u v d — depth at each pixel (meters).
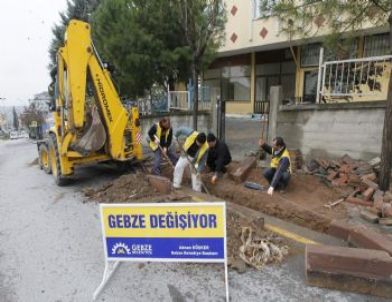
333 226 3.66
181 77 10.79
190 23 7.37
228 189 5.36
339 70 6.36
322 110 6.22
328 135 6.23
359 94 6.25
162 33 9.57
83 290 2.87
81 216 4.71
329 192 5.11
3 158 11.62
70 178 6.46
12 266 3.34
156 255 2.81
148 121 10.83
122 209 2.77
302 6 5.17
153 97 12.81
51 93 7.02
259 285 2.84
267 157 6.69
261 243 3.35
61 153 6.04
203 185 5.55
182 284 2.90
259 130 10.43
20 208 5.20
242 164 6.32
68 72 5.78
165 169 6.72
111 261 3.10
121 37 9.46
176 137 6.18
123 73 10.21
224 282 2.90
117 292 2.82
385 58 5.73
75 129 6.00
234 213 4.00
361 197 4.75
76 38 5.79
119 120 6.38
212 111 8.38
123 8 9.62
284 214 4.38
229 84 17.25
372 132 5.73
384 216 4.09
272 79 15.12
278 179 4.99
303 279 2.91
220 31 8.32
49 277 3.11
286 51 14.25
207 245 2.71
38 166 8.91
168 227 2.74
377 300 2.60
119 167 7.43
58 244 3.81
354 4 4.90
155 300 2.70
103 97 6.13
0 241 3.96
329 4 4.91
